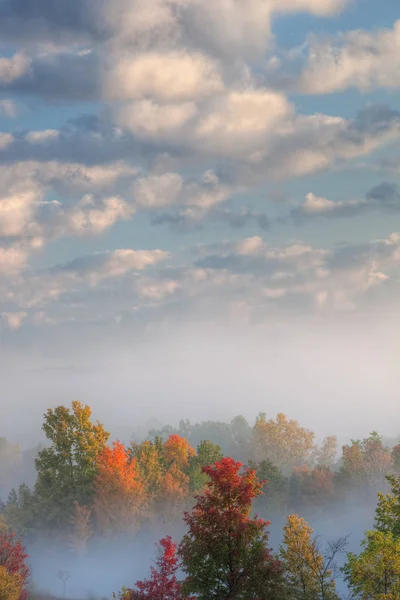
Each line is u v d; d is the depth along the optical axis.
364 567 42.75
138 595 47.44
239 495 39.78
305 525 50.78
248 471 41.47
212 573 39.25
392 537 46.16
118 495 108.88
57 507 109.62
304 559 49.44
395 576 41.97
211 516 39.19
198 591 38.88
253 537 39.75
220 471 40.34
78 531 106.50
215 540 39.09
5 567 64.25
